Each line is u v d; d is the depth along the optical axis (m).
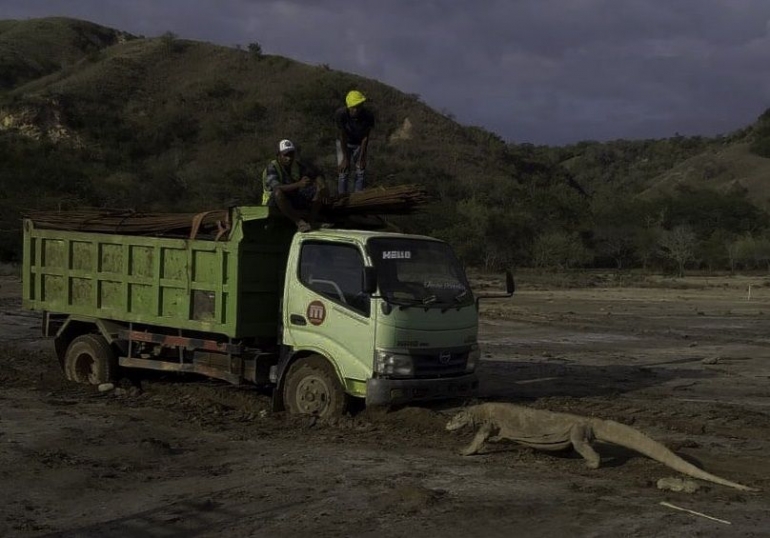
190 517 7.77
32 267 14.70
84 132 87.81
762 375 17.20
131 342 13.65
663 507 8.03
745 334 24.84
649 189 140.62
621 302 36.66
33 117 86.06
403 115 104.94
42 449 10.00
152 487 8.72
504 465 9.55
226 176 72.00
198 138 92.44
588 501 8.20
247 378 12.35
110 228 13.74
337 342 11.45
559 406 13.33
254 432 11.09
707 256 72.25
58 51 126.25
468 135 107.25
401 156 95.19
